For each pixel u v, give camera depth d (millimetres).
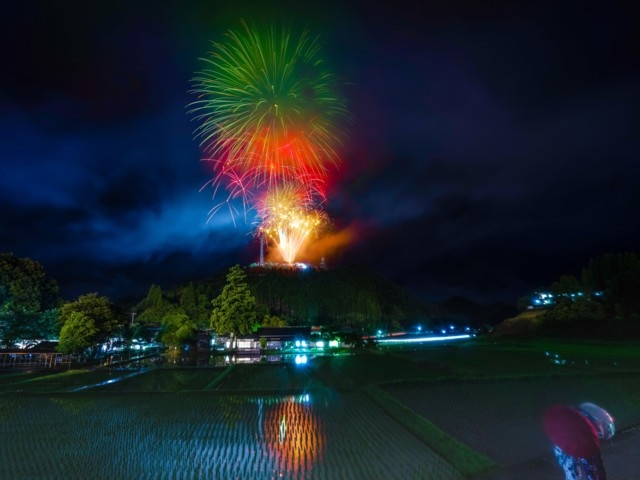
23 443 14828
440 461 12125
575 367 32781
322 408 20156
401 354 50281
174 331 66375
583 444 4500
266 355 59906
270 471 11766
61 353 44844
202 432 16109
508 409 18766
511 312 191125
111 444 14609
